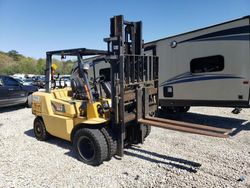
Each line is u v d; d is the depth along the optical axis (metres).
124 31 4.29
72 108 4.63
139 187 3.46
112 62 4.09
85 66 4.37
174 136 5.99
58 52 4.84
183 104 7.48
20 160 4.45
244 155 4.68
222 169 4.05
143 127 4.93
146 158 4.53
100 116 4.34
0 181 3.65
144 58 4.78
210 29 6.69
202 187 3.45
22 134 6.27
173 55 7.53
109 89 4.78
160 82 7.91
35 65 76.81
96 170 4.02
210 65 6.79
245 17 6.04
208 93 6.89
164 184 3.54
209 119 7.97
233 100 6.43
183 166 4.17
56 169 4.06
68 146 5.21
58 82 5.86
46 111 5.20
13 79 10.02
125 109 4.39
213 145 5.30
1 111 10.00
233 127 6.90
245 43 6.10
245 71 6.16
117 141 4.34
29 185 3.53
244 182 3.59
